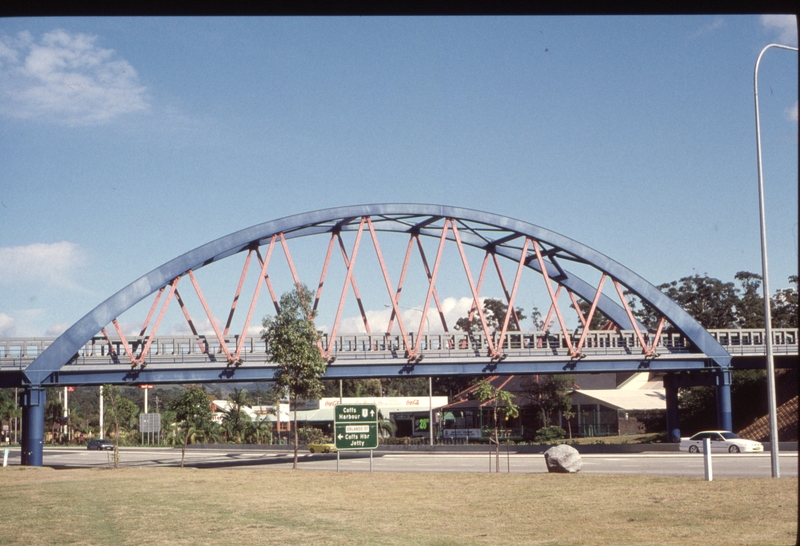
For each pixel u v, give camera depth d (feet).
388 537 60.13
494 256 239.91
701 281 433.48
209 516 75.05
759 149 108.47
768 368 100.63
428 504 82.43
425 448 240.32
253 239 201.98
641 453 196.13
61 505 87.81
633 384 350.64
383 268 212.84
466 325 461.37
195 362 197.36
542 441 287.48
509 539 58.29
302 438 317.83
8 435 509.76
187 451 291.58
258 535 62.13
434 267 216.54
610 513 70.74
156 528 67.36
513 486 97.60
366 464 174.40
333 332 204.23
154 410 496.64
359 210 212.02
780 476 106.11
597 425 309.83
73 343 185.88
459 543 56.75
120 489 107.96
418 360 212.02
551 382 307.37
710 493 80.79
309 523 69.05
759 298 417.69
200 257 197.36
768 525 60.03
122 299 191.52
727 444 185.06
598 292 228.43
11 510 83.71
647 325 450.30
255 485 110.22
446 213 219.61
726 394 233.14
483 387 136.87
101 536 63.31
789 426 230.27
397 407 385.50
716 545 52.21
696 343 232.53
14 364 187.01
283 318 152.56
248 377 200.13
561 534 60.13
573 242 227.40
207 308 195.72
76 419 484.33
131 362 189.88
